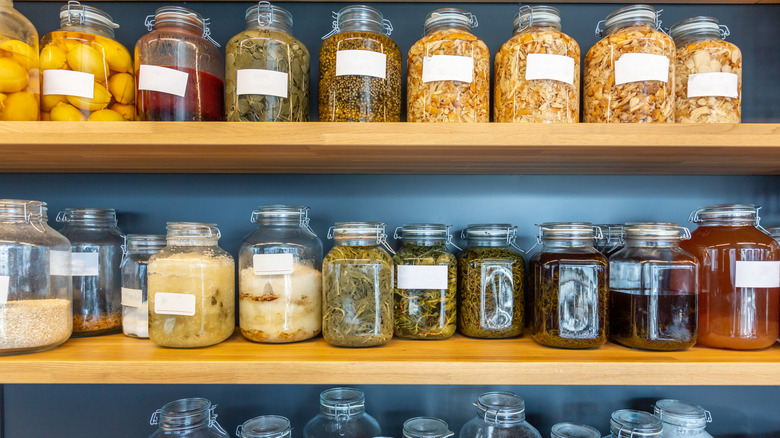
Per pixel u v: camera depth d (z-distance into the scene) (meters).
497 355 0.75
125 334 0.87
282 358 0.72
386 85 0.82
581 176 1.03
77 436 1.03
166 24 0.83
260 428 0.89
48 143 0.68
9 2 0.77
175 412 0.87
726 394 1.04
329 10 1.03
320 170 0.99
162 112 0.78
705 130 0.69
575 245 0.83
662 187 1.03
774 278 0.79
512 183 1.03
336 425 0.90
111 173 1.02
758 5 1.02
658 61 0.77
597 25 0.99
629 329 0.79
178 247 0.82
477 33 1.02
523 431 0.89
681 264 0.79
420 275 0.85
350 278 0.79
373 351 0.77
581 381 0.70
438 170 0.98
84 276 0.88
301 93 0.84
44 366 0.69
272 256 0.81
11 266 0.74
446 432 0.88
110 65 0.82
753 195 1.03
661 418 0.93
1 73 0.71
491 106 1.02
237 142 0.69
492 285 0.86
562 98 0.79
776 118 1.02
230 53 0.81
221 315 0.81
